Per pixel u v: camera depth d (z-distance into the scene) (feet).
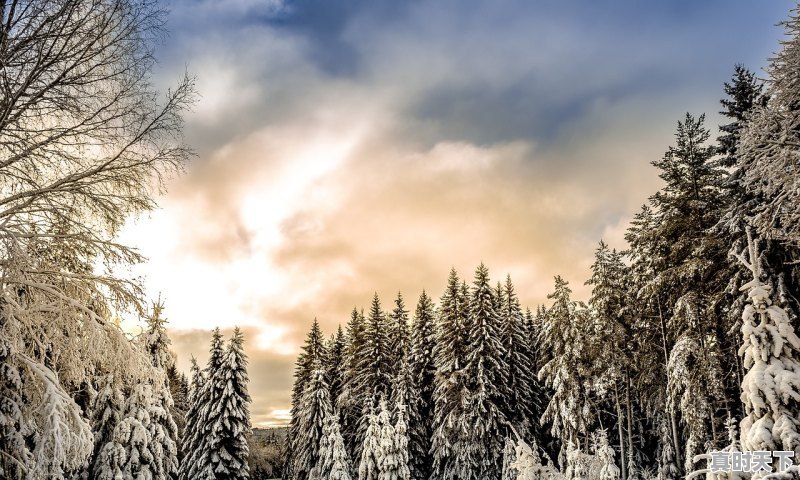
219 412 110.63
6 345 29.73
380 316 145.89
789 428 23.49
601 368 94.12
